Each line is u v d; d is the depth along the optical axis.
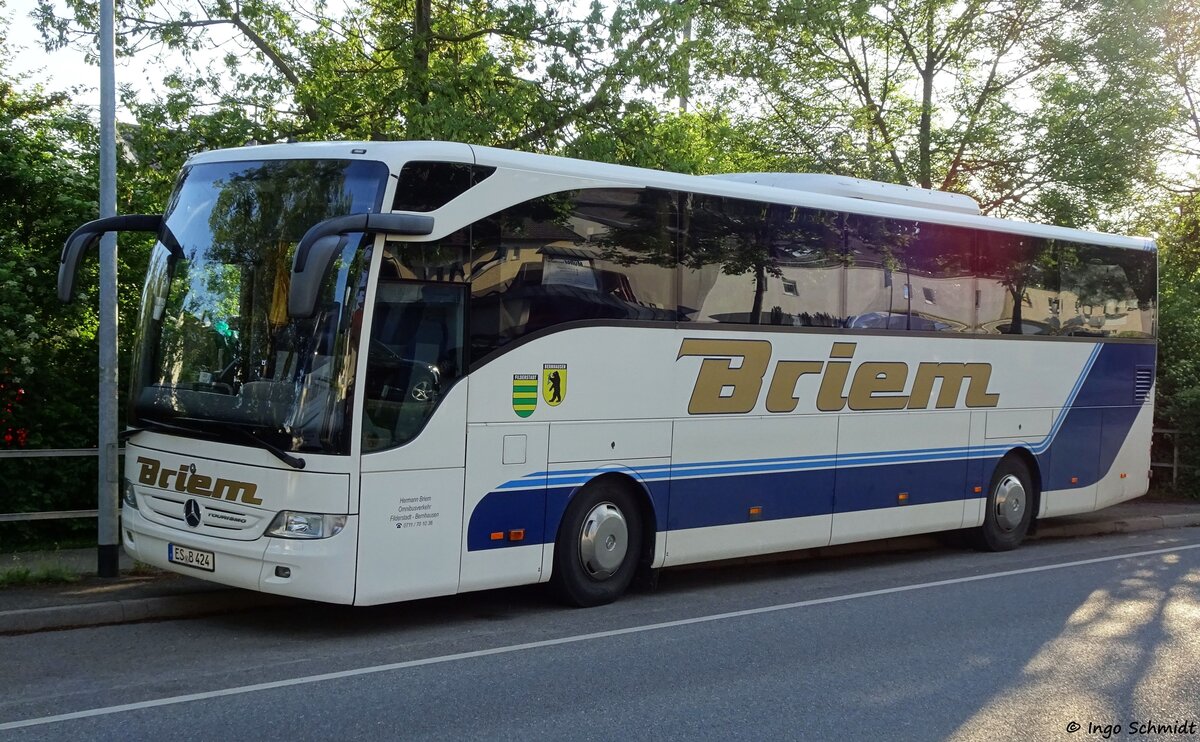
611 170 9.13
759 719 6.34
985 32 22.16
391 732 5.92
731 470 10.04
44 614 8.01
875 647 8.16
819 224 10.74
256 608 8.86
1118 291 14.40
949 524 12.30
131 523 8.43
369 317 7.61
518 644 7.95
